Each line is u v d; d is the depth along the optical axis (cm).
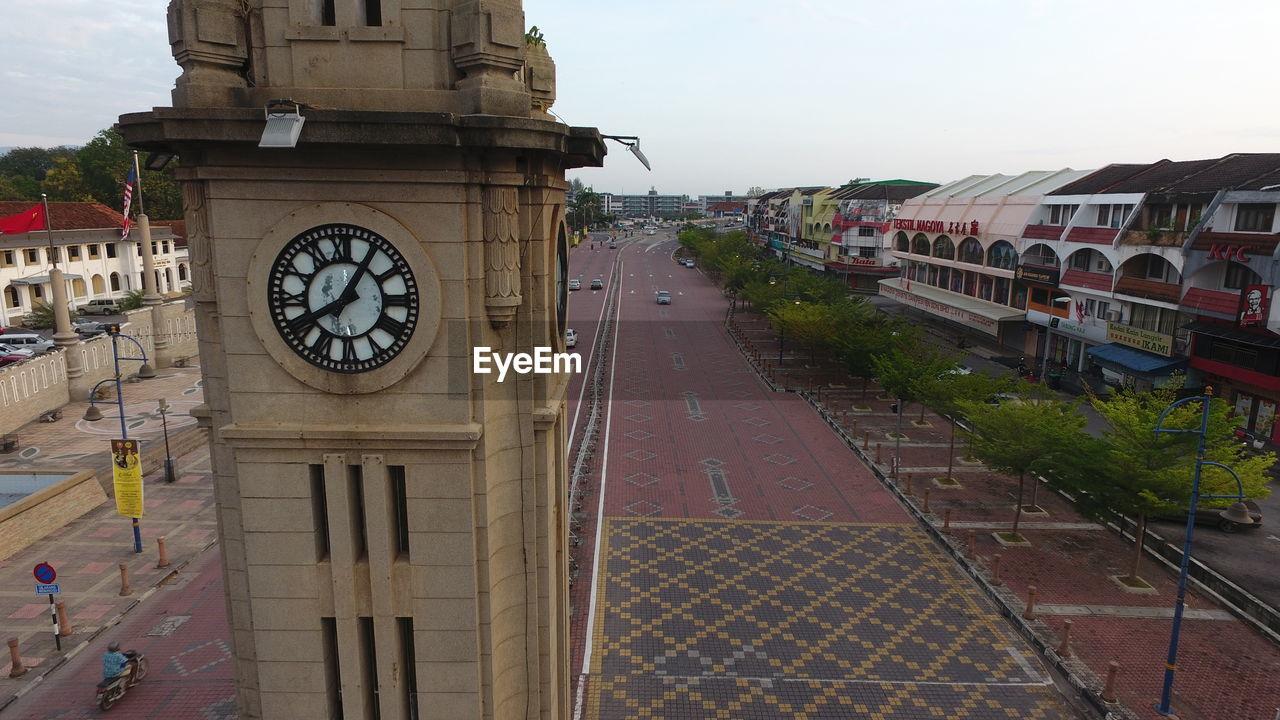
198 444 3881
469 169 962
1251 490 2408
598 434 4228
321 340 996
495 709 1133
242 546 1121
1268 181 3838
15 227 5838
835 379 5534
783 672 2114
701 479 3559
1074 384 5125
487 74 962
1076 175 5919
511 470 1122
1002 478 3550
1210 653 2180
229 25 941
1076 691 2028
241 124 897
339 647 1069
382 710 1093
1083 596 2480
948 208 7244
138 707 1931
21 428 3997
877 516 3155
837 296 6662
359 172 948
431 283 972
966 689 2047
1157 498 2400
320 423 1021
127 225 5556
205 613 2359
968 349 6281
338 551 1041
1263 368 3822
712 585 2578
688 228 19238
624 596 2505
